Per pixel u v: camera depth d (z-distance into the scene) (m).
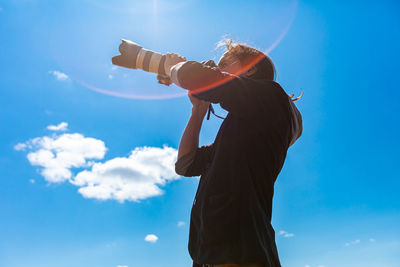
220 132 1.61
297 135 1.73
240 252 1.27
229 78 1.42
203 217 1.36
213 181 1.40
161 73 1.59
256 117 1.43
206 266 1.40
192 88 1.41
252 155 1.41
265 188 1.41
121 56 1.61
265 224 1.35
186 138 1.88
